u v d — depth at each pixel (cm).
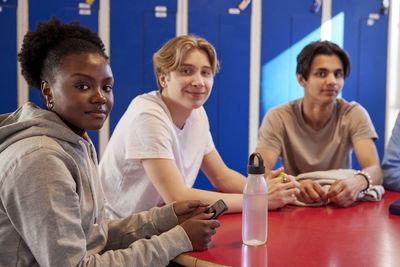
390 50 345
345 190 140
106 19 301
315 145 193
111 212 153
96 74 91
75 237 84
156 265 93
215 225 100
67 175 84
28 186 80
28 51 93
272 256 93
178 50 137
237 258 92
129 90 311
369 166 171
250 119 333
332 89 179
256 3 324
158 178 132
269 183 139
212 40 321
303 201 143
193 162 157
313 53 181
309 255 93
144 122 136
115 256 91
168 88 144
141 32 309
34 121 88
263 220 100
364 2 338
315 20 335
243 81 329
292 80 338
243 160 335
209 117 326
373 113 350
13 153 83
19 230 82
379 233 110
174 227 100
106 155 152
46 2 291
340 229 114
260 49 329
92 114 91
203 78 141
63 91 90
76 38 94
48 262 79
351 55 341
